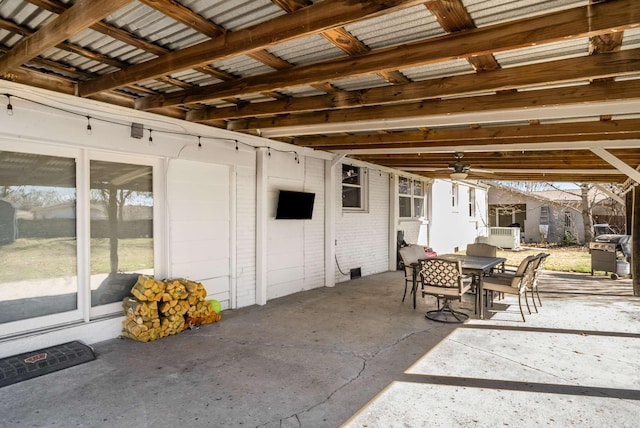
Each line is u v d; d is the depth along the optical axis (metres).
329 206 7.36
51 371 3.39
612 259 8.38
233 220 5.60
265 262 5.98
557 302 6.07
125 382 3.22
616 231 16.39
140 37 2.64
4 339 3.53
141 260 4.62
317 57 2.90
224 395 3.02
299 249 6.83
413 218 10.66
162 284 4.36
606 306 5.80
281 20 2.18
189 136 4.91
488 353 3.88
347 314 5.35
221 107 4.46
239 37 2.37
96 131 4.00
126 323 4.28
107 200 4.30
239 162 5.62
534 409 2.81
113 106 4.10
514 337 4.38
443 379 3.30
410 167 9.19
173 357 3.76
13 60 2.78
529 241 19.53
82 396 2.98
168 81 3.55
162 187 4.78
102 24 2.44
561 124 4.48
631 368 3.51
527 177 9.96
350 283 7.67
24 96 3.46
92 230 4.18
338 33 2.38
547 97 3.31
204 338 4.32
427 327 4.76
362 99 3.54
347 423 2.63
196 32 2.57
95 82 3.53
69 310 3.99
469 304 5.96
